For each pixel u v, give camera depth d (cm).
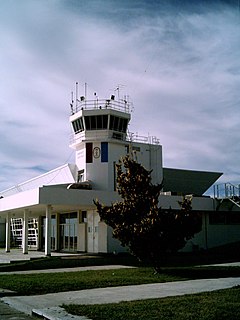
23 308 1218
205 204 3791
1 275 2066
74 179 4150
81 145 4112
